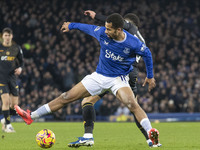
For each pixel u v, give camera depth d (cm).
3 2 6303
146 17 6488
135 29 1517
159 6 6731
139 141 1766
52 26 6025
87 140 1385
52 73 5075
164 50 5875
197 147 1477
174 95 4638
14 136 2025
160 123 3588
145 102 4509
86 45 5775
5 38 2341
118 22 1252
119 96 1318
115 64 1322
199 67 5519
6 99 2322
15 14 6181
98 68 1355
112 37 1285
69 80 5012
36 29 6003
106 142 1712
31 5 6350
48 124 3356
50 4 6456
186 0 6869
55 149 1399
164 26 6372
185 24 6531
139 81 4675
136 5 6688
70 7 6525
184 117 4244
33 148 1444
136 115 1295
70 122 3916
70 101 1362
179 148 1430
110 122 3894
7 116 2327
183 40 6250
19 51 2380
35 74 4941
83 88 1339
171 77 5172
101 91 1352
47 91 4638
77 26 1418
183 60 5638
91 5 6588
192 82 5034
